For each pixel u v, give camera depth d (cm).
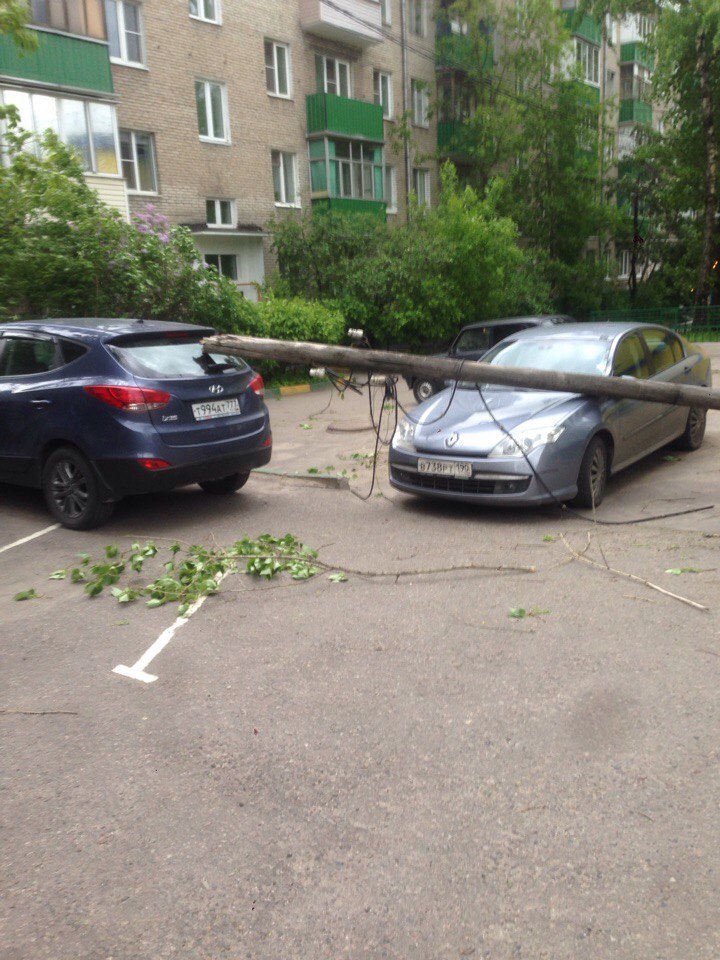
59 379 690
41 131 1775
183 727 367
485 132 3152
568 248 3425
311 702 383
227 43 2341
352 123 2672
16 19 1266
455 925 243
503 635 445
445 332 2375
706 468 820
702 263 3581
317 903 255
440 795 306
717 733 337
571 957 229
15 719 382
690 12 3170
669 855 267
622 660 407
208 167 2319
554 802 298
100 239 1488
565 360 759
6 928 250
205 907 255
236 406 725
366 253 2327
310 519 711
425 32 3138
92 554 636
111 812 307
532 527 647
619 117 4459
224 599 525
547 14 3203
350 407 1518
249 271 2469
